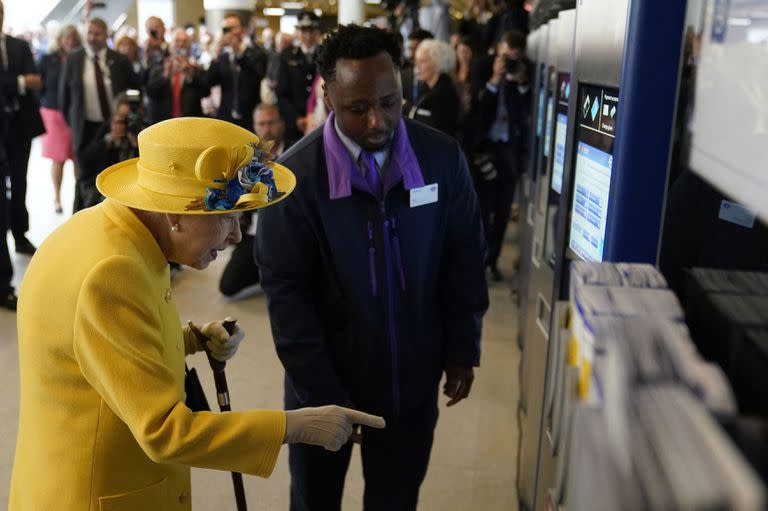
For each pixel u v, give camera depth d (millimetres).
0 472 2824
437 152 1788
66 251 1279
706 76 1062
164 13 19344
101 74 6121
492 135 4902
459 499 2719
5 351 3902
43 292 1272
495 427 3217
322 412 1379
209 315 4516
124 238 1285
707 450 501
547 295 2115
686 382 592
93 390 1302
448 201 1815
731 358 797
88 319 1217
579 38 1559
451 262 1915
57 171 6680
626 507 472
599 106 1419
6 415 3242
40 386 1312
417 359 1847
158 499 1390
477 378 3682
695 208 1086
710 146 1050
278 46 9359
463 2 16188
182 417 1232
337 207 1712
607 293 794
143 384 1219
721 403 578
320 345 1784
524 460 2328
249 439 1291
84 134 6168
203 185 1268
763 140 896
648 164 1150
